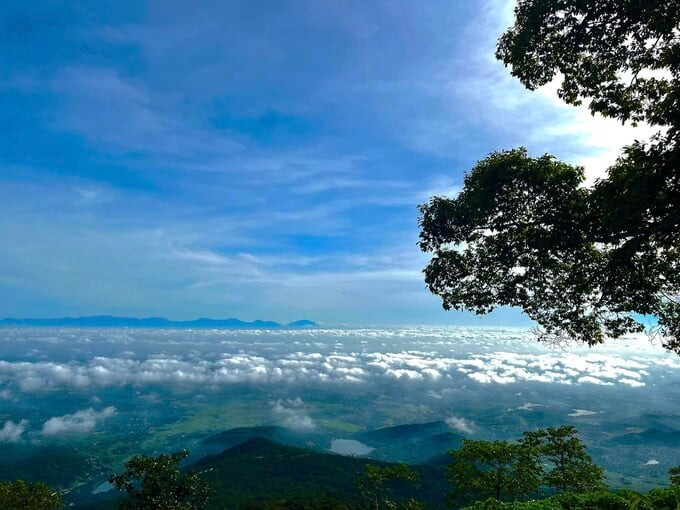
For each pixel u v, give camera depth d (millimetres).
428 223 12641
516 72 11844
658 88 10883
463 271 12750
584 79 11328
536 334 13109
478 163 12289
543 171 11031
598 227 10516
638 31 10180
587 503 8531
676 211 9266
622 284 11672
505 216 11797
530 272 12359
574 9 10039
